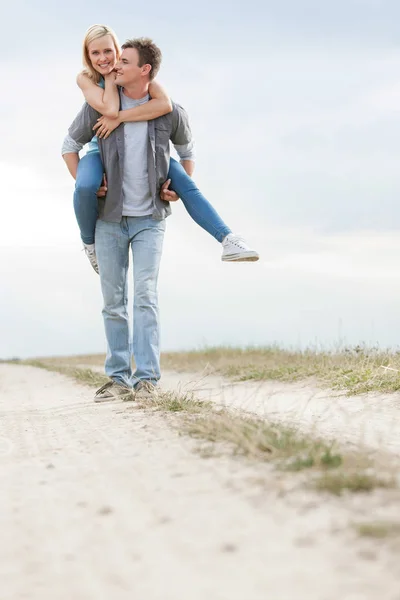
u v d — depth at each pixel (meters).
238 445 3.47
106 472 3.30
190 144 7.58
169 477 3.04
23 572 2.06
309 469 2.88
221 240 7.18
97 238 7.32
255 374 10.30
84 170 7.09
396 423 4.92
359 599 1.67
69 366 19.55
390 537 2.02
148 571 1.98
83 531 2.41
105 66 7.00
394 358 8.65
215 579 1.87
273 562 1.94
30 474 3.42
